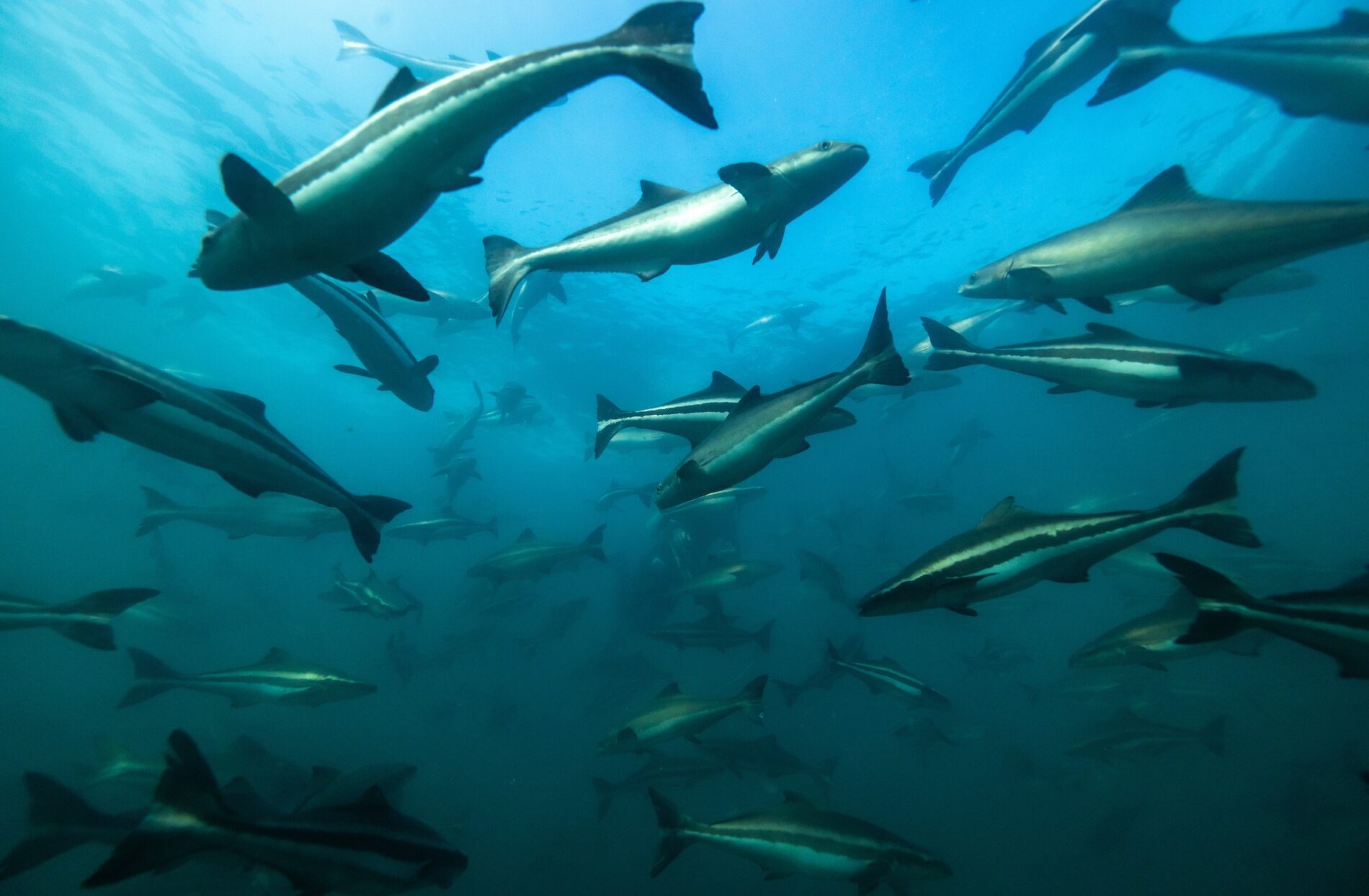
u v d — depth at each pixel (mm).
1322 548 28625
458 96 2033
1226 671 19484
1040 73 5855
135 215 23359
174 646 25312
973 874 14859
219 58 15594
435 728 23375
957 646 24734
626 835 17156
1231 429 47094
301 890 3445
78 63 16297
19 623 4270
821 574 13172
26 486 43312
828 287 23641
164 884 7332
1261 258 3195
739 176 3264
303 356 36406
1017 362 4227
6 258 28547
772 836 5234
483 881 15758
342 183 2016
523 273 3543
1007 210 20391
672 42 2184
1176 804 15617
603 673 16359
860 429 31922
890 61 14469
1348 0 14625
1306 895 11539
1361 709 17125
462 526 12383
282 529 9586
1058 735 19344
